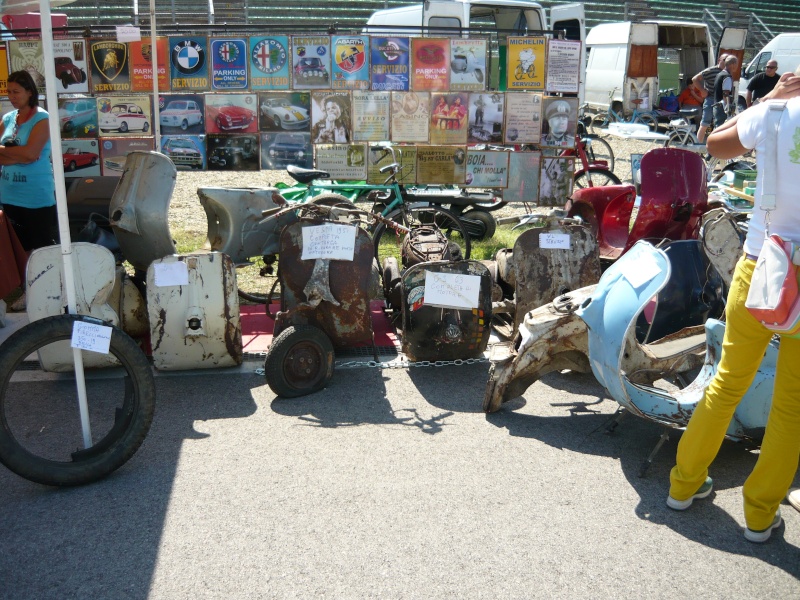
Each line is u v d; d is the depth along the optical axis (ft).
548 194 23.66
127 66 22.12
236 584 9.18
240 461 12.10
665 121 60.18
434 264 15.47
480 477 11.64
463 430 13.25
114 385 15.05
